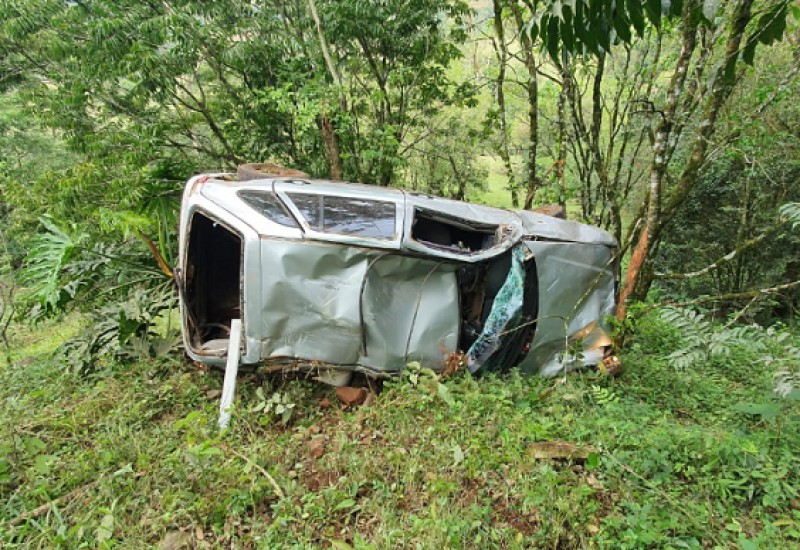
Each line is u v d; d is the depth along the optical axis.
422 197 4.20
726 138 5.71
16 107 12.40
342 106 7.78
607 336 4.45
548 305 4.14
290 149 8.66
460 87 8.84
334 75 7.47
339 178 7.71
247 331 3.54
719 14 4.44
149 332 5.08
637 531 2.43
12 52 8.00
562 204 6.93
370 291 3.58
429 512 2.59
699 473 2.87
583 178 7.45
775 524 2.46
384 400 3.59
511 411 3.43
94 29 7.10
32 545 2.52
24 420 3.68
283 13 7.91
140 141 7.64
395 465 2.96
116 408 3.73
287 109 7.32
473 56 9.60
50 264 4.59
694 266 9.57
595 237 4.36
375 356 3.66
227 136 8.70
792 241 8.49
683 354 3.61
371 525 2.60
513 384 3.86
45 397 4.20
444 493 2.71
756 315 9.15
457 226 4.19
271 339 3.56
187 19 7.31
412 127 9.57
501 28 7.01
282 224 3.53
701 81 5.23
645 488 2.75
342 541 2.43
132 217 4.84
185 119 8.18
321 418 3.68
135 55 7.16
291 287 3.48
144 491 2.79
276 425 3.56
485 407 3.44
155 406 3.83
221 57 7.82
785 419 3.39
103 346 4.75
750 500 2.71
